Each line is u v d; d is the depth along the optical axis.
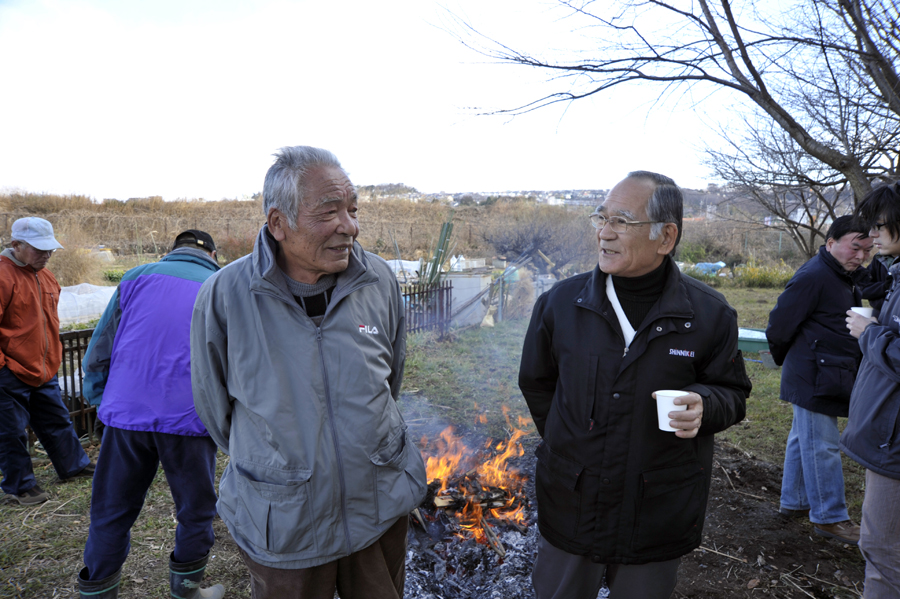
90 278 14.33
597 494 1.78
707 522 3.37
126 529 2.32
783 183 7.45
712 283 18.53
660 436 1.75
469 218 39.97
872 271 3.17
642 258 1.71
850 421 2.00
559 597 1.90
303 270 1.70
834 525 3.13
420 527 3.00
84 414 4.51
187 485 2.32
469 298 10.19
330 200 1.56
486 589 2.61
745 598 2.67
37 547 2.99
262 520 1.58
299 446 1.58
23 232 3.35
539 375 2.04
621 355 1.77
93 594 2.26
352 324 1.69
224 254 20.91
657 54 4.39
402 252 28.09
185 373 2.22
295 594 1.63
